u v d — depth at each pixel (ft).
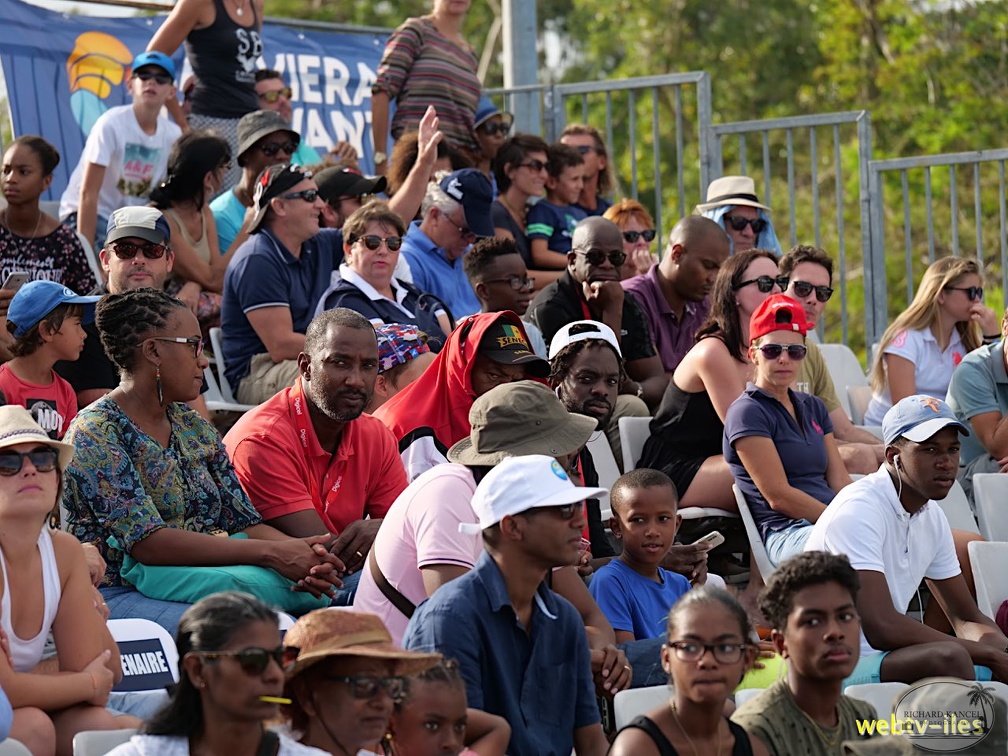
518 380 40.27
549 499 29.58
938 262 55.57
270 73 66.44
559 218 64.49
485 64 158.10
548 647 30.55
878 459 49.55
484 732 28.68
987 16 141.69
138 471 36.50
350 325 38.32
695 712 27.61
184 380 36.86
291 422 38.96
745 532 47.75
